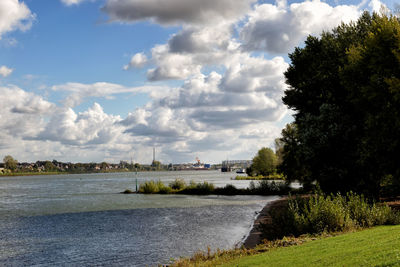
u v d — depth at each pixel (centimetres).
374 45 2708
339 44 3634
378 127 2705
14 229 2889
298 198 2306
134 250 2000
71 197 6619
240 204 4525
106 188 10169
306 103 3931
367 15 3719
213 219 3155
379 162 2830
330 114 3350
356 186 3212
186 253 1875
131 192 7288
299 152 3588
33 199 6391
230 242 2095
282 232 1917
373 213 1827
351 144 3244
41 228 2920
